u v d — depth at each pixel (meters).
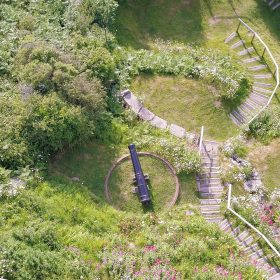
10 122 21.08
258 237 20.33
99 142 22.83
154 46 30.08
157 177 22.28
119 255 18.19
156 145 23.16
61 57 23.47
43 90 22.12
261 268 19.03
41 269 16.92
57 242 18.20
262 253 19.81
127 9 31.34
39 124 20.80
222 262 18.84
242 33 31.33
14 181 19.88
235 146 24.19
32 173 20.50
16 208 18.89
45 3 27.80
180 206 21.52
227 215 21.19
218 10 32.56
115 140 23.14
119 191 21.58
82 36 26.11
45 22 26.50
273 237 20.61
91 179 21.64
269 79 28.86
